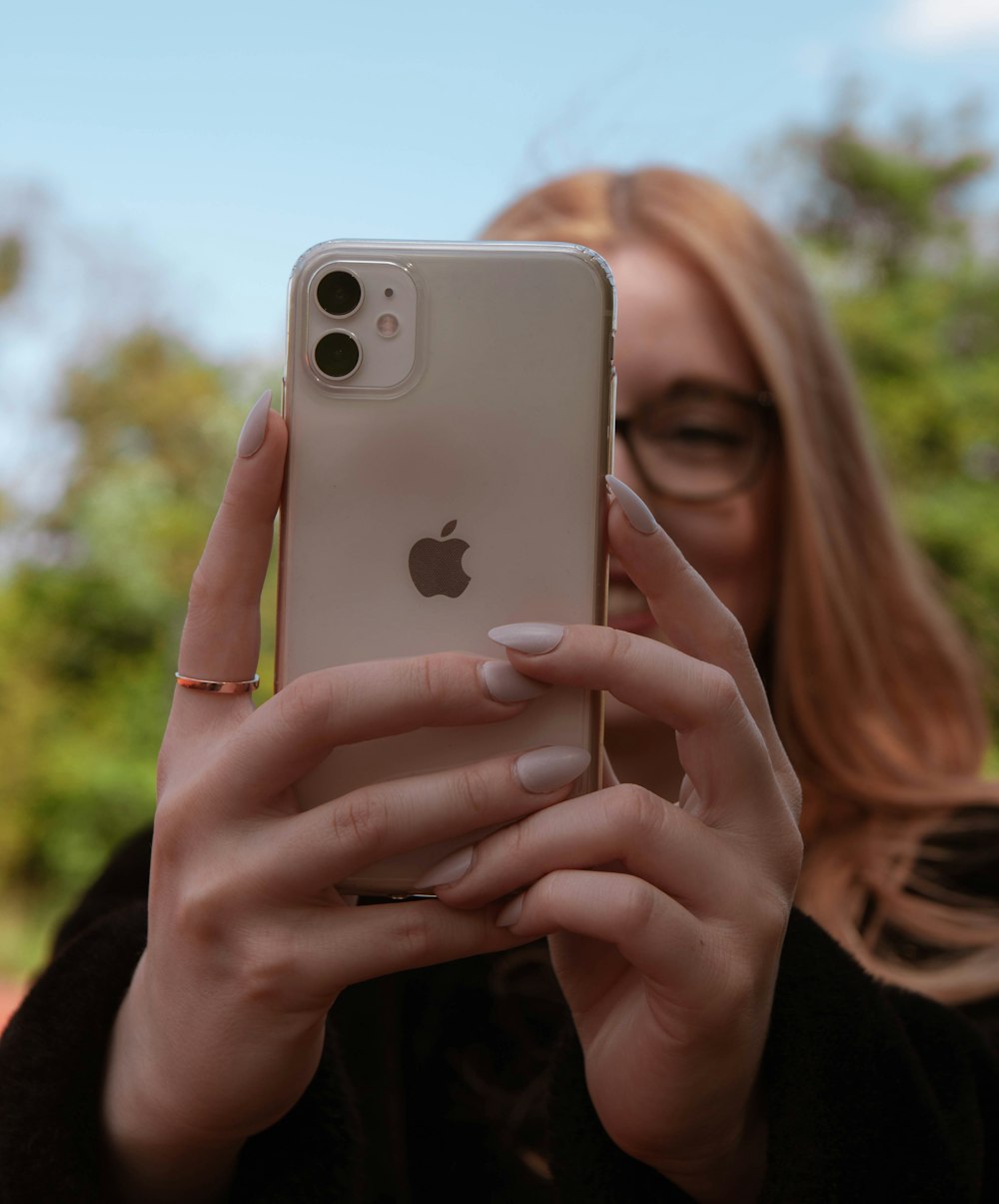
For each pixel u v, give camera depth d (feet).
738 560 5.26
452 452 3.19
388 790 2.74
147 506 32.55
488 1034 4.54
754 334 5.13
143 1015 2.96
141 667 30.60
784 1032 3.04
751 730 2.83
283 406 3.23
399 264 3.22
